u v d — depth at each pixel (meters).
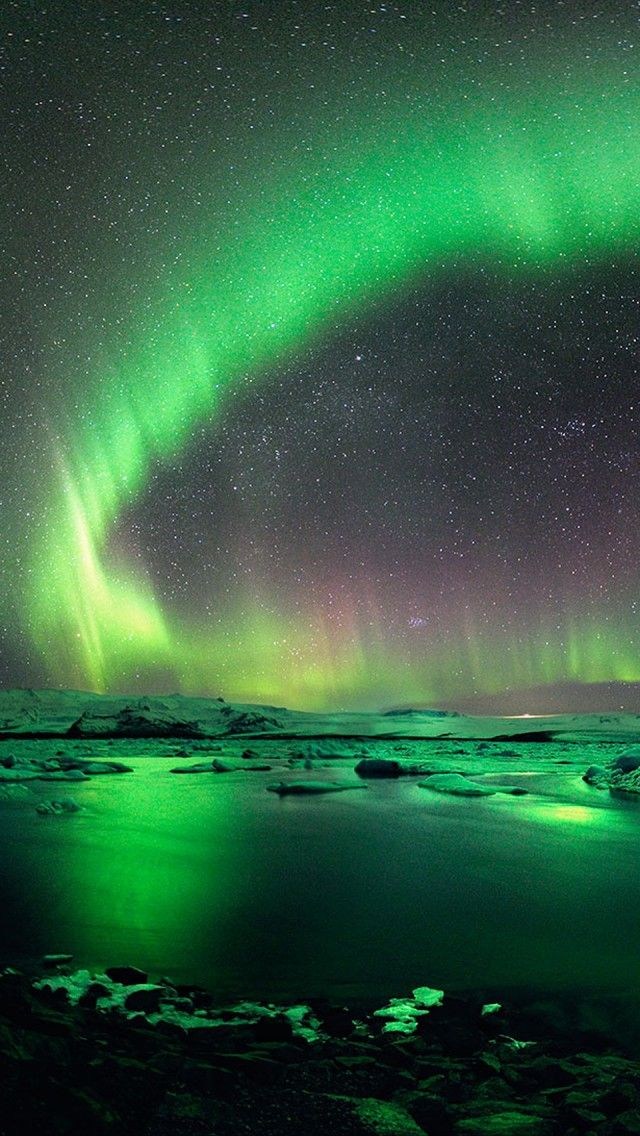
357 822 10.52
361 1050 3.57
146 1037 3.39
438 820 10.79
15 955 5.09
